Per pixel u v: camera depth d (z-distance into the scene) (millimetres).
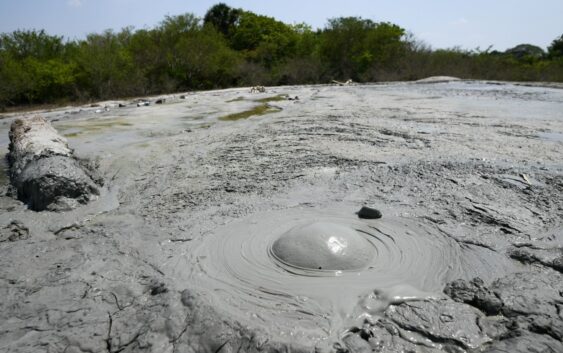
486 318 2693
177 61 24203
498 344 2445
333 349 2434
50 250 3904
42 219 4680
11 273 3484
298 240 3521
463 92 16422
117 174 6168
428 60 29531
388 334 2549
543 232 3822
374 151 6711
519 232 3836
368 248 3578
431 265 3367
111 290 3166
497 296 2867
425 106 11930
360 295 2955
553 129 8117
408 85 21688
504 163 5867
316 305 2867
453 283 3066
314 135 8039
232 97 16312
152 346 2533
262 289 3080
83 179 5297
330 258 3314
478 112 10531
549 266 3270
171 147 7488
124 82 20391
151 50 23484
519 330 2535
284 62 29891
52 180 5059
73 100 18969
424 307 2768
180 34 24562
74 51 21328
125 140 8203
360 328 2613
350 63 29969
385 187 5125
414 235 3863
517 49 44188
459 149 6672
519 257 3422
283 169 5992
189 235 4062
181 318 2740
